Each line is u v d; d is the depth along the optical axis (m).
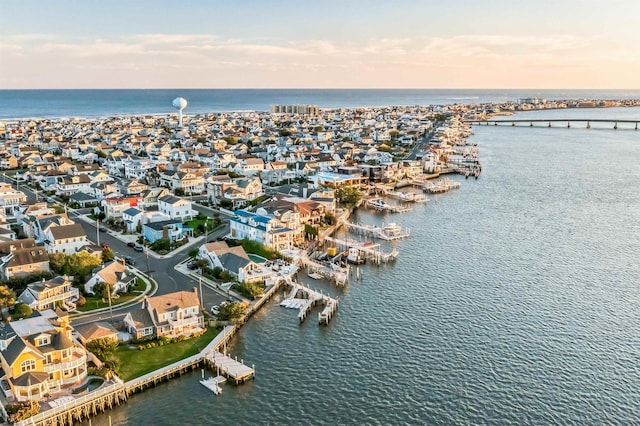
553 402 79.12
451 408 77.56
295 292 116.75
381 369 87.44
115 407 77.31
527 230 169.00
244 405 78.19
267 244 141.12
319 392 81.31
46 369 76.94
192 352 89.69
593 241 157.38
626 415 76.44
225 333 96.00
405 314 107.75
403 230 169.38
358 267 135.62
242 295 112.25
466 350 93.31
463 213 192.00
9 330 83.38
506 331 100.25
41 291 101.38
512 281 125.25
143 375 81.94
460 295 117.19
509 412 76.81
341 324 103.38
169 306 96.44
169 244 140.75
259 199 195.00
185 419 75.19
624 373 86.56
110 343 87.00
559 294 117.62
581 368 87.94
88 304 105.88
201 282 118.25
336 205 197.00
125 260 130.00
